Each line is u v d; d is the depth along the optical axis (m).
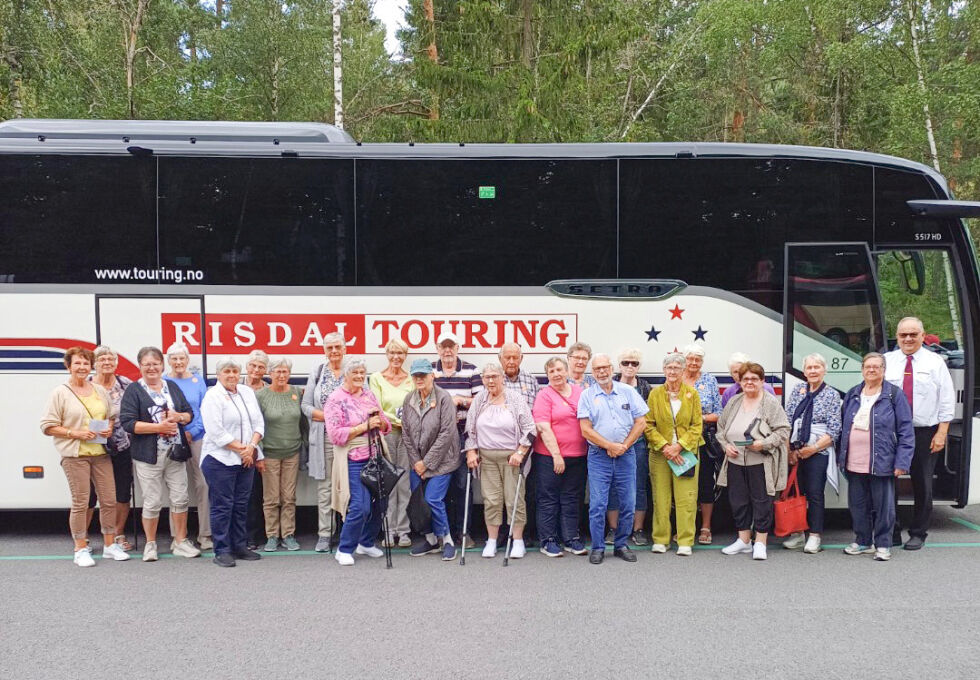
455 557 7.19
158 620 5.59
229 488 6.89
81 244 7.46
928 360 7.30
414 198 7.56
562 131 17.66
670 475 7.27
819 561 7.01
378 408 6.98
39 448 7.59
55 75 18.67
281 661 4.89
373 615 5.68
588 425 6.92
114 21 19.73
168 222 7.48
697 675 4.67
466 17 17.70
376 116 21.11
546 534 7.24
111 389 7.09
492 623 5.51
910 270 7.83
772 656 4.95
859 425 6.98
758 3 22.53
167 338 7.50
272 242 7.53
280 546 7.57
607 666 4.80
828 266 7.66
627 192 7.60
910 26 19.16
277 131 7.85
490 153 7.58
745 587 6.29
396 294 7.55
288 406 7.40
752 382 7.02
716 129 24.56
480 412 7.16
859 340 7.66
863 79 21.14
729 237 7.63
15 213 7.46
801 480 7.36
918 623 5.50
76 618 5.64
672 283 7.61
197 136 7.80
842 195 7.69
